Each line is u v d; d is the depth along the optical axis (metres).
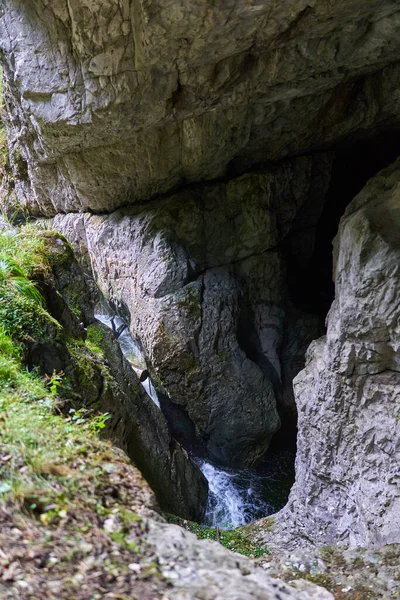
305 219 12.79
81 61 7.04
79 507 2.78
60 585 2.33
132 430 7.09
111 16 6.21
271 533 8.36
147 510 2.93
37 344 5.04
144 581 2.42
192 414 11.13
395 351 6.20
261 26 6.34
